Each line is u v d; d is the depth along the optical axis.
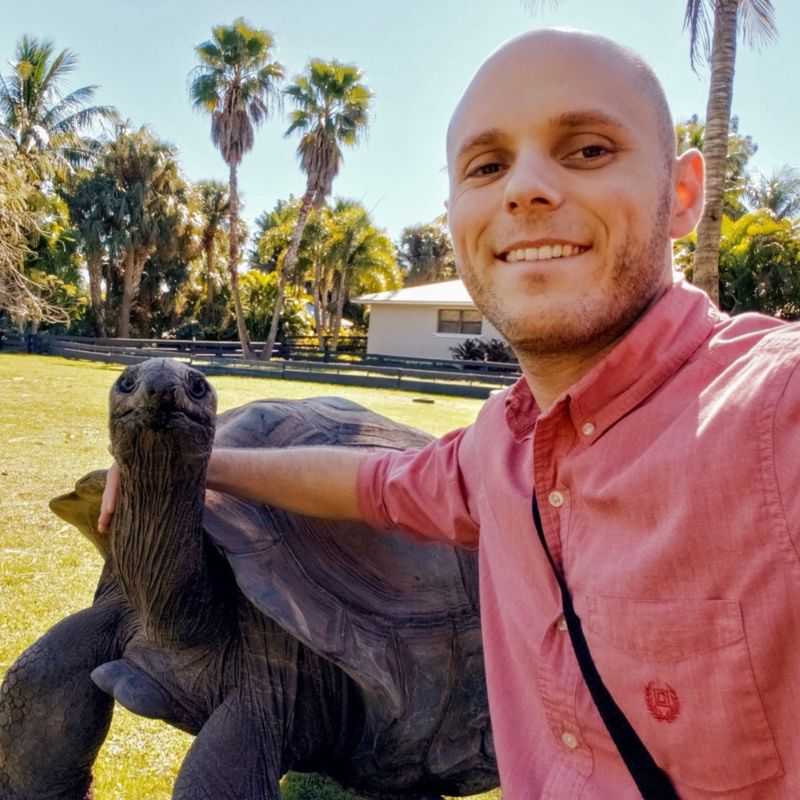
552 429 0.54
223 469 0.91
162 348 12.38
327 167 11.70
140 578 0.83
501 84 0.55
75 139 11.98
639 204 0.53
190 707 0.92
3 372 7.77
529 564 0.58
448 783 1.02
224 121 11.22
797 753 0.43
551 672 0.55
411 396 7.86
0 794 0.94
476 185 0.58
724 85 4.35
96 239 13.21
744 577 0.43
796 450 0.43
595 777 0.53
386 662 0.90
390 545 1.02
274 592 0.84
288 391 7.46
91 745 0.94
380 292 13.80
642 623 0.47
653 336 0.51
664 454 0.47
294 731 0.90
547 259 0.54
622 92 0.53
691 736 0.46
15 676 0.91
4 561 2.21
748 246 9.36
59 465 3.45
